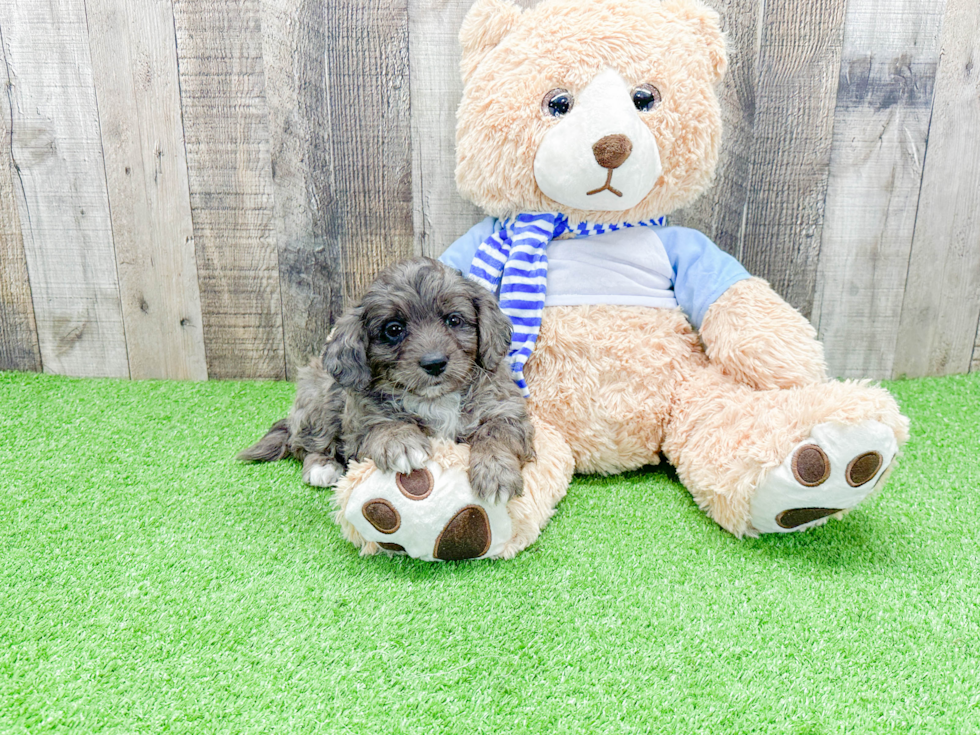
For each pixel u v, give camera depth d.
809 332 2.13
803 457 1.72
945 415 2.69
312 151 2.84
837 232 2.86
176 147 2.87
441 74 2.73
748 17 2.64
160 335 3.12
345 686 1.38
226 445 2.54
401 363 1.85
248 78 2.77
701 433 2.05
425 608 1.62
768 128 2.74
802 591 1.68
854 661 1.44
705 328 2.22
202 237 2.97
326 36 2.71
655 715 1.31
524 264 2.19
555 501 2.02
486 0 2.17
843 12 2.62
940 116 2.74
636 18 2.07
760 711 1.31
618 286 2.25
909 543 1.88
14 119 2.87
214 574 1.75
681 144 2.13
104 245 3.01
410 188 2.86
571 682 1.39
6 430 2.62
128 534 1.94
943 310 2.97
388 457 1.69
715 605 1.63
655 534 1.95
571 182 2.03
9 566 1.77
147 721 1.29
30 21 2.76
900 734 1.25
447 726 1.28
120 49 2.77
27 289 3.08
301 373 2.38
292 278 3.01
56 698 1.34
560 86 2.06
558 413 2.20
